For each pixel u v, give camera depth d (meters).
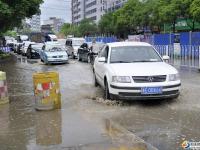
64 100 11.52
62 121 8.71
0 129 8.16
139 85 10.02
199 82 14.85
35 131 7.89
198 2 39.22
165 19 46.62
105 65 11.46
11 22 33.69
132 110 9.79
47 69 23.31
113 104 10.55
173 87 10.25
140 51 11.75
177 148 6.51
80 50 30.25
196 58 21.47
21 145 6.95
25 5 31.84
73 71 21.22
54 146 6.81
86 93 12.71
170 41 28.12
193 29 47.12
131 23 66.12
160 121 8.54
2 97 11.13
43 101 9.96
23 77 18.72
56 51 28.61
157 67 10.57
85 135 7.45
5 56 39.56
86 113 9.54
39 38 73.75
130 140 7.03
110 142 6.93
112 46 12.05
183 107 10.01
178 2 44.25
